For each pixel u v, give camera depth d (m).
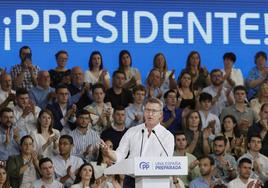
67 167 27.73
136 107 30.06
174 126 30.17
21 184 27.14
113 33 31.84
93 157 28.58
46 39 31.39
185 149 29.19
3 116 28.12
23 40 31.23
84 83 30.61
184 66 32.09
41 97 30.30
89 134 28.81
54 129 28.89
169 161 16.47
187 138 29.38
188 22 32.31
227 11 32.56
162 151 18.42
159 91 31.30
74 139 28.61
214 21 32.47
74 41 31.58
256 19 32.75
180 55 32.16
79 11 31.67
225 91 31.78
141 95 30.06
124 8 31.91
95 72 31.30
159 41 32.09
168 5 32.16
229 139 29.95
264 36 32.72
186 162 16.53
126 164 16.55
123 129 28.81
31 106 29.12
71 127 29.44
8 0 31.19
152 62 32.03
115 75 30.52
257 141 29.30
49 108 29.55
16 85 30.55
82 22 31.67
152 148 18.45
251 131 30.47
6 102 29.48
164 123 30.09
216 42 32.44
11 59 31.09
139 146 18.44
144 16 32.03
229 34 32.56
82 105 30.33
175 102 30.33
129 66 31.61
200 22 32.41
